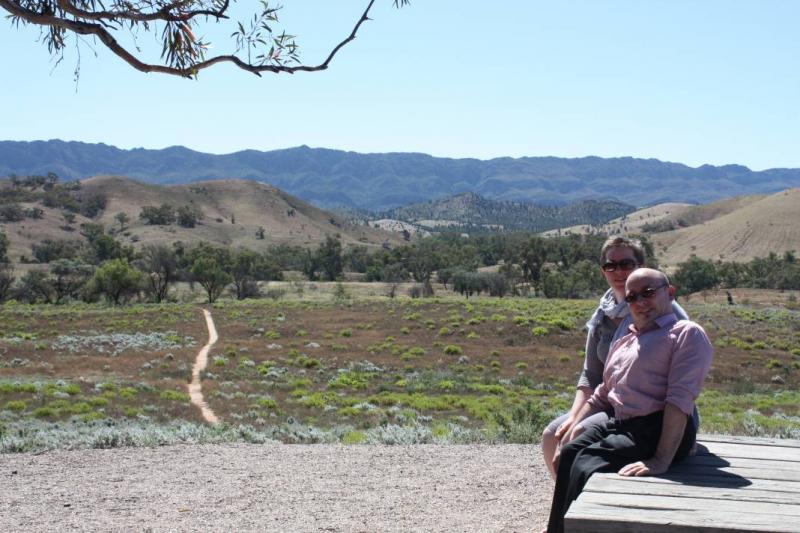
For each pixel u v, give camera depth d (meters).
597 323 4.63
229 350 43.19
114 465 8.29
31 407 23.75
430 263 138.75
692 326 3.85
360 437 12.38
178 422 19.62
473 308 57.00
